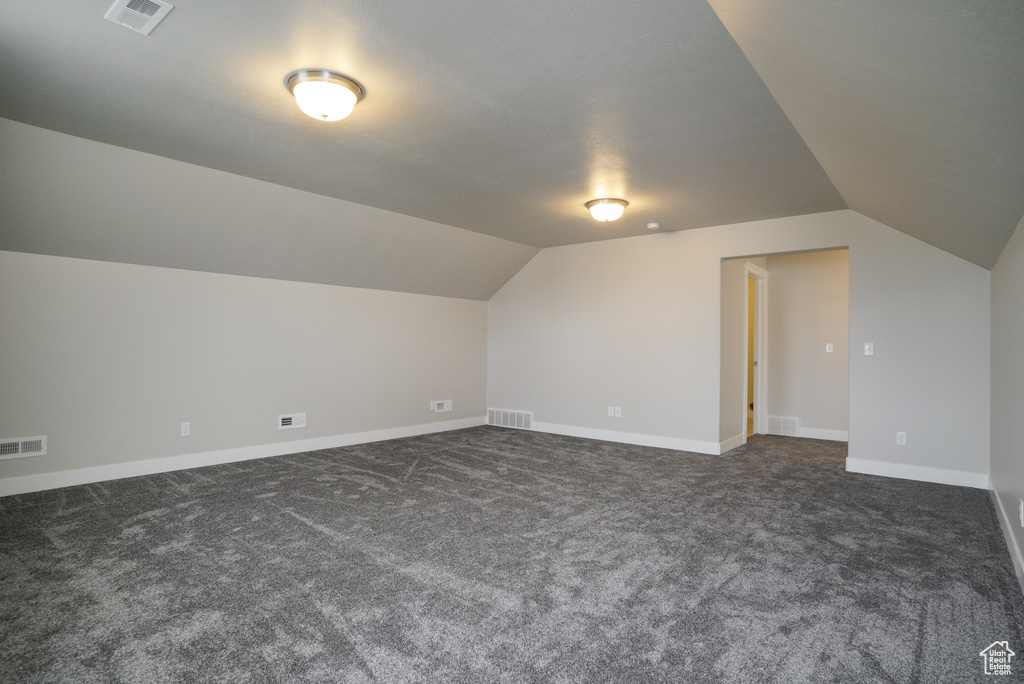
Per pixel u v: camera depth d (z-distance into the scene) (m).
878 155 2.47
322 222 4.52
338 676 1.67
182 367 4.38
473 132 2.94
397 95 2.51
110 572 2.42
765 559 2.62
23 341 3.64
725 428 5.33
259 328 4.84
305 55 2.17
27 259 3.65
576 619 2.04
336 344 5.39
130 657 1.76
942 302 4.12
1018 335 2.70
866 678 1.68
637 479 4.17
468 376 6.73
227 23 1.95
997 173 1.94
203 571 2.44
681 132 2.90
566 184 3.88
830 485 4.02
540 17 1.88
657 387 5.52
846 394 6.07
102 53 2.18
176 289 4.34
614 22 1.90
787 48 1.76
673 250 5.44
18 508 3.33
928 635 1.94
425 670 1.71
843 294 6.13
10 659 1.75
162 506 3.40
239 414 4.72
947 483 4.08
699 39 2.00
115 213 3.64
